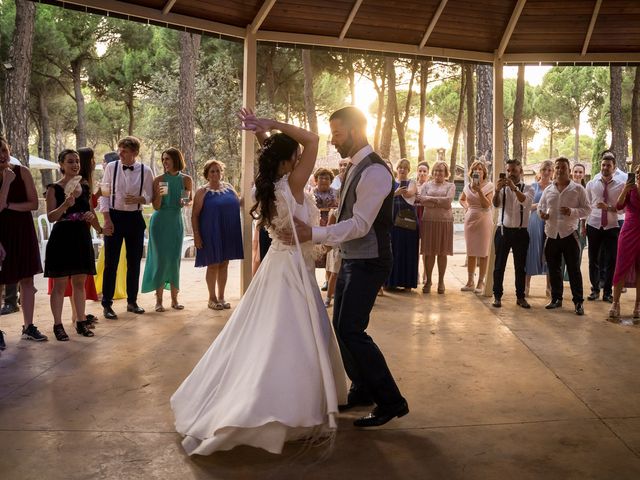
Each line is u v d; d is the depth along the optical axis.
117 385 4.05
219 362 3.22
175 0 5.79
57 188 5.12
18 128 14.49
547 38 7.17
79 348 4.95
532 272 7.47
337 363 3.41
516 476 2.81
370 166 3.27
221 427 2.84
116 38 27.61
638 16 6.84
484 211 7.62
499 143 7.26
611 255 7.12
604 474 2.83
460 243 15.18
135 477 2.78
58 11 25.52
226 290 7.82
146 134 22.70
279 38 6.56
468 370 4.44
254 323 3.14
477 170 7.79
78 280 5.32
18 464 2.89
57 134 35.22
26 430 3.30
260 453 3.04
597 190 7.22
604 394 3.93
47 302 6.93
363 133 3.36
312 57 23.58
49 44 24.53
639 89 18.58
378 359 3.31
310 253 3.30
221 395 3.08
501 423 3.44
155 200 6.31
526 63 7.30
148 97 22.17
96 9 5.52
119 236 6.13
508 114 47.12
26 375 4.26
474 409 3.66
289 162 3.26
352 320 3.30
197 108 20.38
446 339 5.33
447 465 2.92
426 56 7.12
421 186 7.91
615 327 5.81
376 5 6.54
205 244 6.38
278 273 3.15
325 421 3.04
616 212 7.05
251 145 6.48
